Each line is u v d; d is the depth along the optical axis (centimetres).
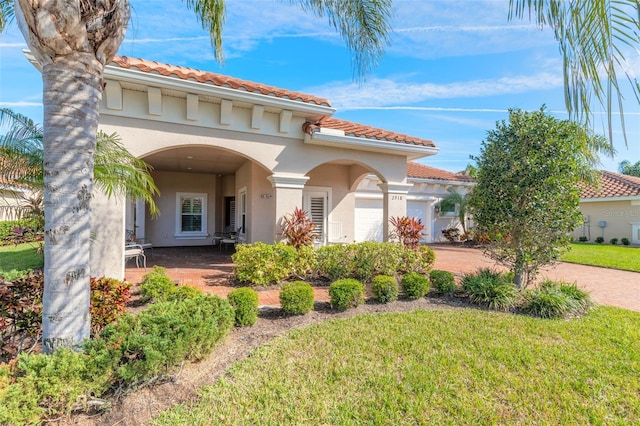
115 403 359
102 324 487
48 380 314
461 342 548
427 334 578
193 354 438
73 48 374
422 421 352
